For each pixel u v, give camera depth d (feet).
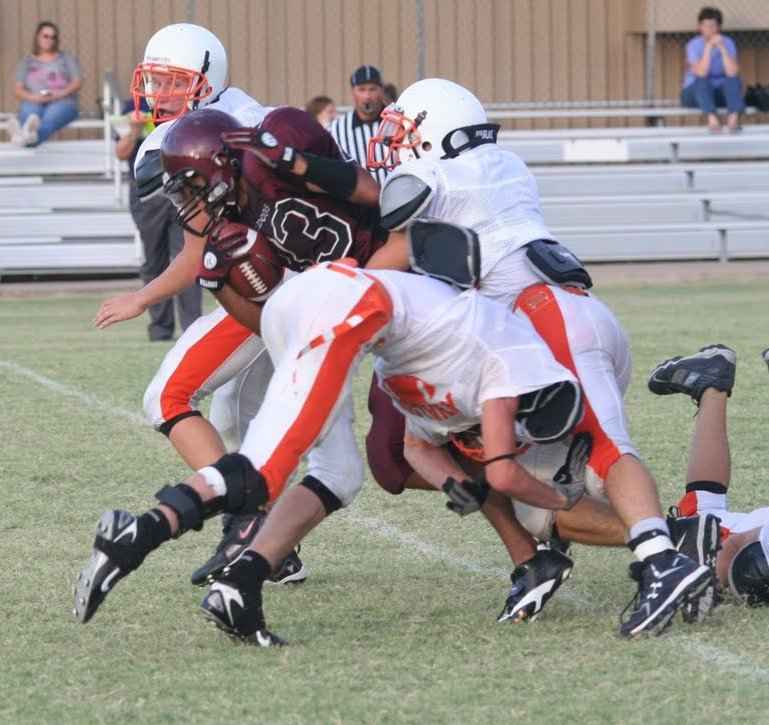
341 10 181.98
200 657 37.40
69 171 178.81
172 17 179.93
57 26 178.50
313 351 36.42
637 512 38.50
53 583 45.65
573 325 40.22
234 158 39.96
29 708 33.40
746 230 188.03
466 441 40.93
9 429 75.51
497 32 185.26
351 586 45.42
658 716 32.04
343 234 40.45
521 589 40.55
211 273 40.40
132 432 74.38
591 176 188.34
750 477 60.03
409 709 32.83
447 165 41.32
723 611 40.83
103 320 44.21
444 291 38.09
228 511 36.45
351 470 39.78
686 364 46.37
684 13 186.70
